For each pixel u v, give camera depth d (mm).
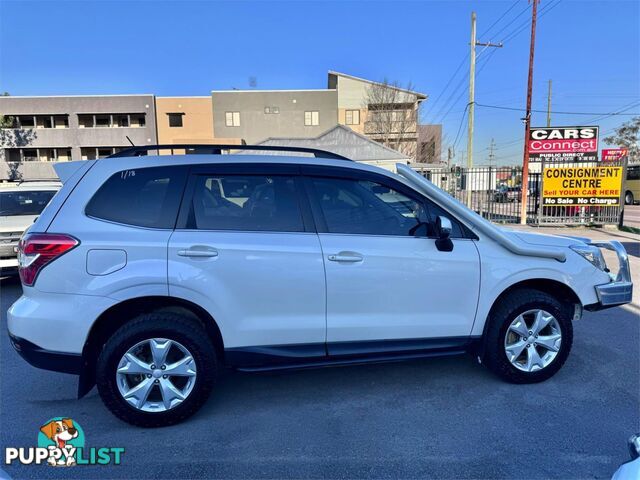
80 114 44938
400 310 3281
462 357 4199
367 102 44312
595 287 3654
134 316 3084
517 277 3447
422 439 2883
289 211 3199
